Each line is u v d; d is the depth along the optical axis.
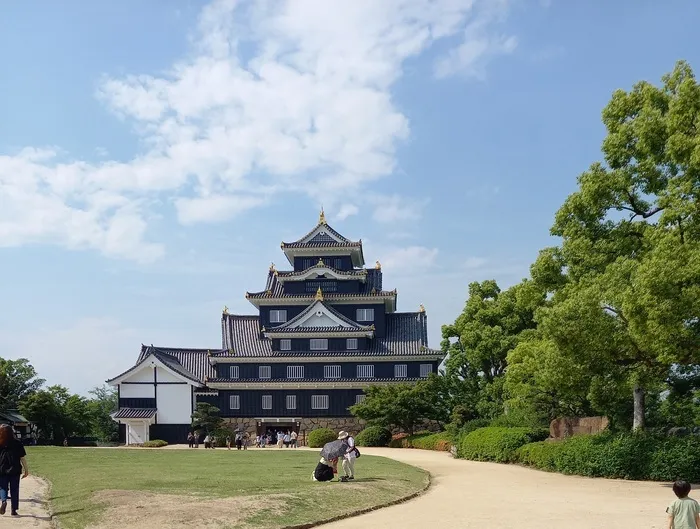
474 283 58.72
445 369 62.25
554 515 18.75
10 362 70.31
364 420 62.91
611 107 30.73
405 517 18.59
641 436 28.91
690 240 25.02
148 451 47.16
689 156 25.30
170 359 72.00
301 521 17.12
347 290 72.88
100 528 15.57
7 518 17.11
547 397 41.56
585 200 30.48
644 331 23.69
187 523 15.80
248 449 54.41
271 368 69.94
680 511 12.40
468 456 43.47
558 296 31.14
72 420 68.31
